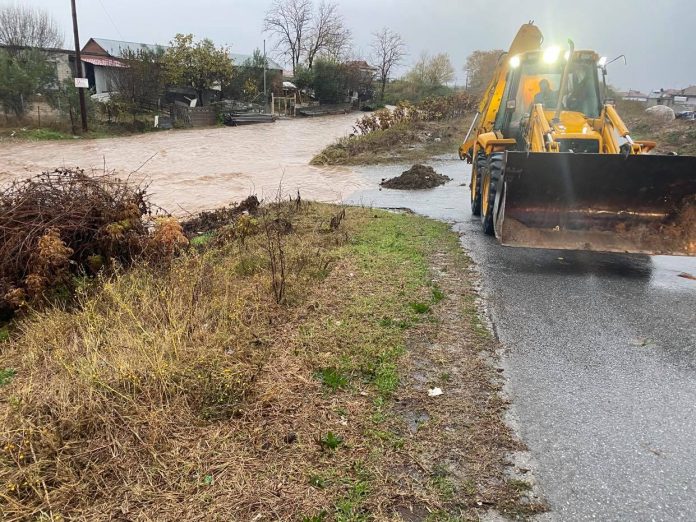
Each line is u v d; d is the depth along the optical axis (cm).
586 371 338
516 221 560
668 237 541
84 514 207
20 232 432
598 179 534
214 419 269
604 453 259
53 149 1805
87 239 477
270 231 633
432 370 331
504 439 266
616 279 523
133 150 1823
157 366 293
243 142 2133
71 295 421
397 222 732
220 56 2991
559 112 655
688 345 378
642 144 619
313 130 2667
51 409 260
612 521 218
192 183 1198
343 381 310
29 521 204
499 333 389
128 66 2719
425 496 225
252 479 229
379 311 411
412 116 2345
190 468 233
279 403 285
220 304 390
